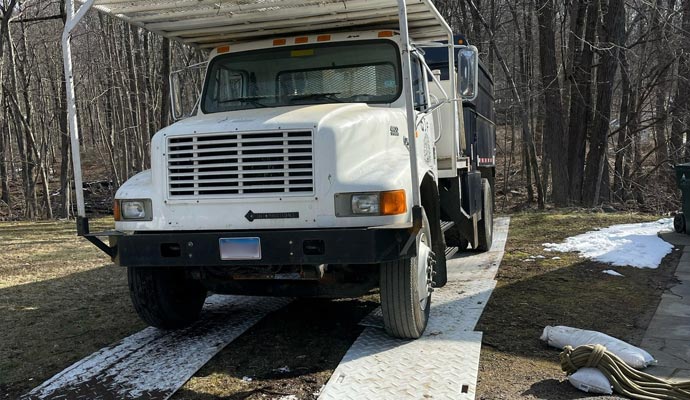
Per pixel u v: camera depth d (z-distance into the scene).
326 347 4.94
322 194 4.35
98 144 42.34
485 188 9.00
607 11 17.33
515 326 5.32
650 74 19.27
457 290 6.57
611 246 8.78
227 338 5.18
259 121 4.55
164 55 14.52
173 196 4.59
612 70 17.36
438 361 4.40
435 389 3.91
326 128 4.39
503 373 4.24
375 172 4.46
